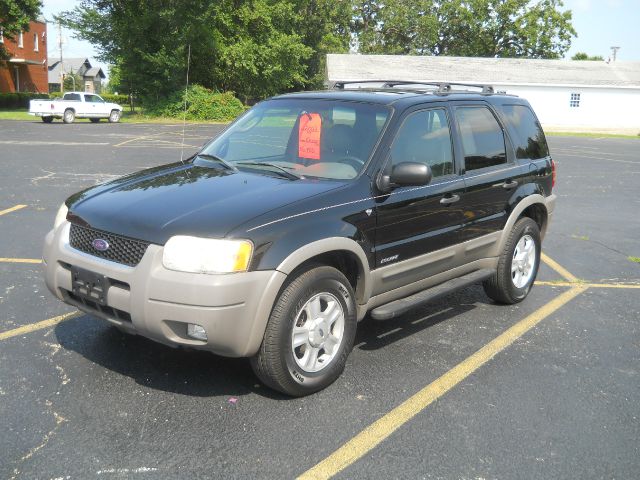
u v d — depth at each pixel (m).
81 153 17.88
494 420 3.68
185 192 3.95
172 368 4.18
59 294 3.96
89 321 4.97
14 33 42.72
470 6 62.16
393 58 50.47
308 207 3.79
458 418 3.68
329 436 3.42
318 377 3.88
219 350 3.48
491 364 4.49
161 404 3.69
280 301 3.60
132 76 39.44
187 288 3.33
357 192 4.08
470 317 5.53
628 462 3.28
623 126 46.81
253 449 3.26
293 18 45.38
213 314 3.34
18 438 3.27
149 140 23.42
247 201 3.74
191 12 38.22
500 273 5.57
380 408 3.76
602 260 7.83
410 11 63.56
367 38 65.38
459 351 4.71
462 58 51.50
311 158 4.47
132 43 38.22
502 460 3.26
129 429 3.40
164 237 3.45
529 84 46.28
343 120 4.59
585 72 48.94
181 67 38.84
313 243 3.68
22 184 11.79
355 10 64.50
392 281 4.40
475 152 5.20
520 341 4.98
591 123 46.84
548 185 6.12
